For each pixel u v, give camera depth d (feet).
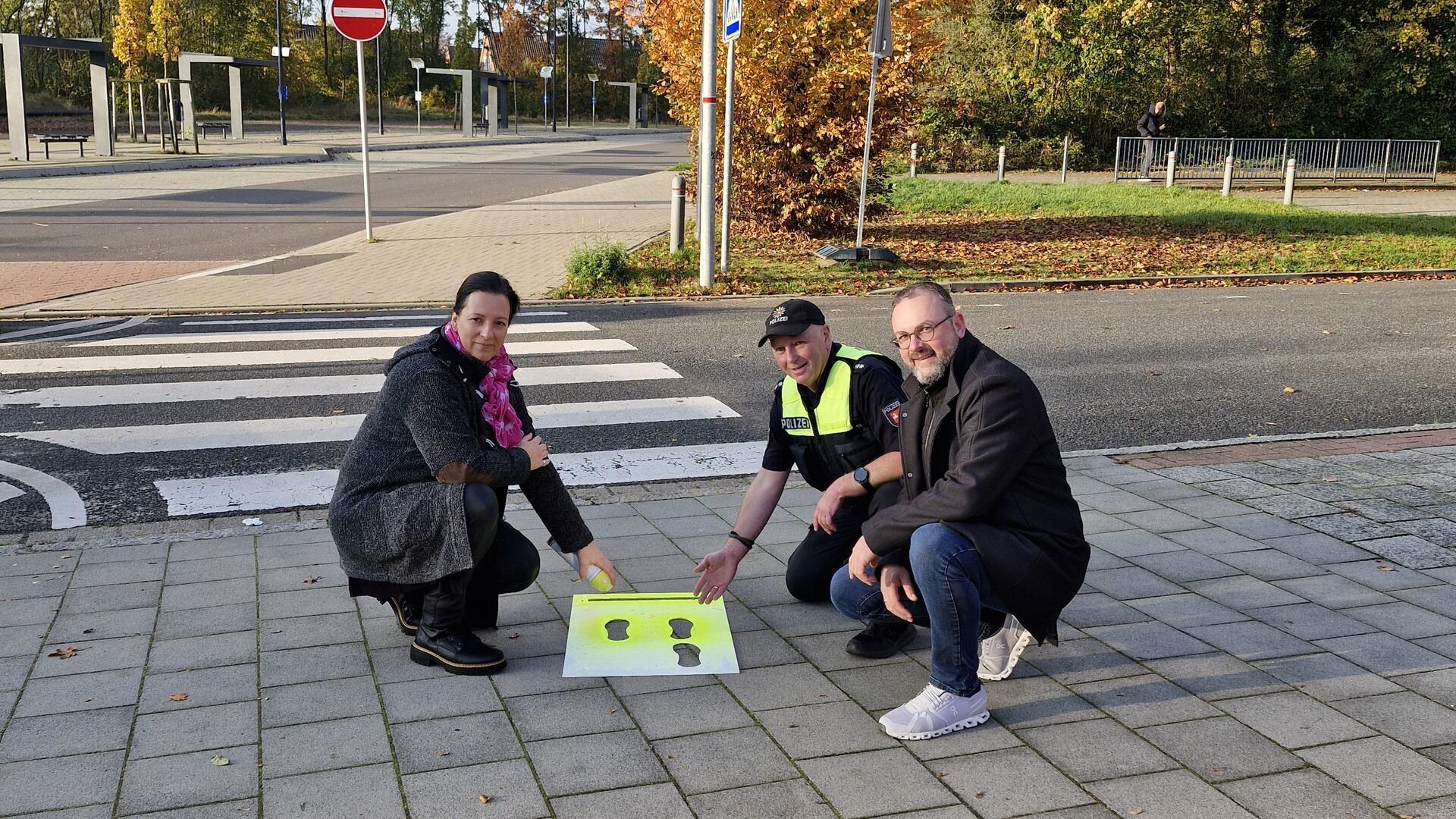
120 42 182.39
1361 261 49.93
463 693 12.01
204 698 11.85
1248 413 25.13
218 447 21.89
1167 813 9.68
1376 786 10.10
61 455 21.33
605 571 13.21
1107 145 109.91
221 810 9.75
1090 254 51.11
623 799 9.93
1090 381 28.02
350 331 33.88
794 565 14.34
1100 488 19.33
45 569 15.62
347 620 13.96
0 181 82.02
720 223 57.93
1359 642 13.19
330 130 198.49
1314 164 87.56
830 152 52.85
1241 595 14.64
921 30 54.08
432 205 71.97
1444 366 29.91
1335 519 17.58
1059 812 9.71
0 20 217.56
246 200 72.74
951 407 11.11
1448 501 18.43
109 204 68.33
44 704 11.71
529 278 44.37
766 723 11.39
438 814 9.66
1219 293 42.68
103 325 34.63
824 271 45.27
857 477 12.71
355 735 11.09
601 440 22.72
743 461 21.36
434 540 11.95
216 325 34.71
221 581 15.21
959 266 47.09
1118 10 104.17
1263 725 11.23
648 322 36.01
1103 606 14.34
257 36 245.65
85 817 9.65
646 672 12.53
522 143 173.78
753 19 52.34
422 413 12.04
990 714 11.53
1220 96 107.96
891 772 10.40
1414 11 106.52
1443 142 106.93
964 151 108.78
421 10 320.29
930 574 10.91
